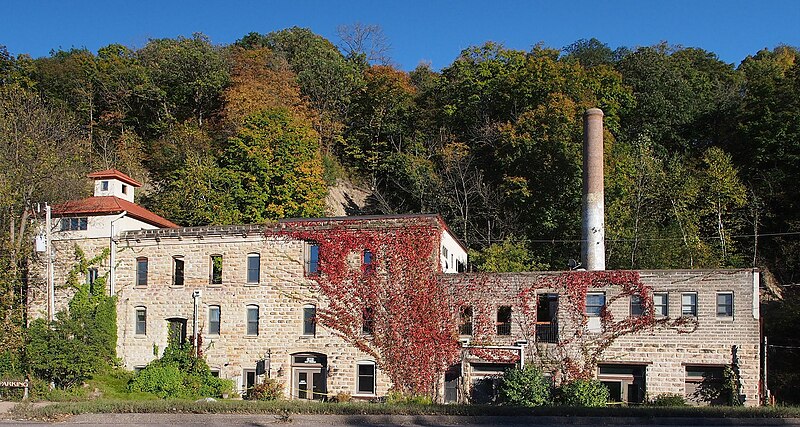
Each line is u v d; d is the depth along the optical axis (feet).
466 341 127.85
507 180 187.01
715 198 175.83
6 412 105.60
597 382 120.88
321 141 235.40
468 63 232.53
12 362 132.46
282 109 206.49
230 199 188.75
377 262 132.16
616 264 164.25
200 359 135.03
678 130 224.53
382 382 129.18
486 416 97.35
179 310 139.03
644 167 179.73
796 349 143.13
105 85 235.61
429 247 130.82
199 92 238.07
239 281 137.49
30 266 146.51
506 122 212.84
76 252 144.05
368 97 240.32
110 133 229.25
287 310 134.92
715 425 90.17
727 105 225.15
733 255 171.53
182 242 140.67
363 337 131.23
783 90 197.67
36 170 147.64
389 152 226.99
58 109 204.85
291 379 133.90
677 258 162.50
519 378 118.42
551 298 128.88
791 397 130.11
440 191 198.08
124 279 142.10
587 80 211.82
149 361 138.62
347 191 221.87
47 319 136.56
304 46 282.97
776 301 162.30
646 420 93.04
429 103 238.48
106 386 132.16
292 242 136.46
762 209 183.42
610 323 124.47
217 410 103.65
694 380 120.98
